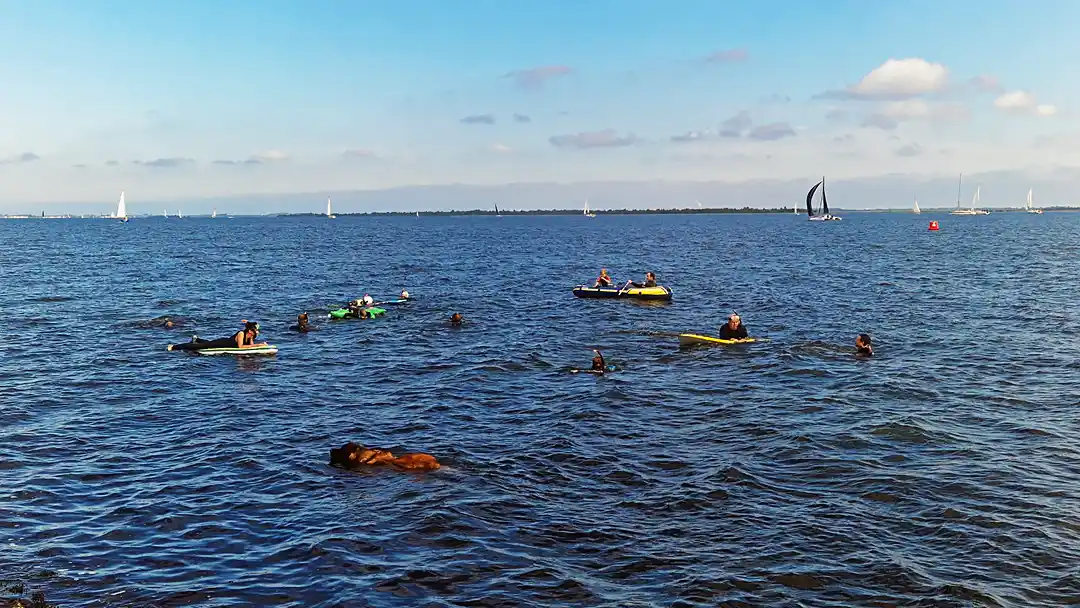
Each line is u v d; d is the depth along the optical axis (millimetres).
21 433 19922
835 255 89438
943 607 11844
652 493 16141
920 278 59906
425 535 14148
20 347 31266
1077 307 42438
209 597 12047
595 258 89062
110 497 15883
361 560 13219
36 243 118562
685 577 12727
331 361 29359
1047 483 16484
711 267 73875
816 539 14039
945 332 34750
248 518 14891
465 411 22438
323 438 19859
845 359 29078
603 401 23344
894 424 20562
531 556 13430
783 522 14742
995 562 13164
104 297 48031
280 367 28281
